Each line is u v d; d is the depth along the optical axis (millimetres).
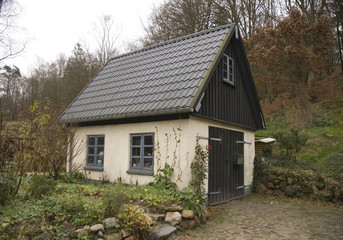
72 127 9797
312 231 6195
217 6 24125
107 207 5328
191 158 7707
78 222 4738
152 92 9117
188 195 6566
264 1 25234
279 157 12156
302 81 19734
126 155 9180
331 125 15578
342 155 11633
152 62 11273
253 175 11453
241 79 11219
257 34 19516
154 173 8273
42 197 5770
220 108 9281
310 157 13047
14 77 20734
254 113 12031
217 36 9992
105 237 4633
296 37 17312
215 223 6684
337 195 9391
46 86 28359
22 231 4289
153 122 8547
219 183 8938
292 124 17062
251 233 5992
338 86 20297
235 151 10227
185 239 5398
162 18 26156
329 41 17484
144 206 6090
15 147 7004
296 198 10039
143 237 5074
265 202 9445
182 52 10469
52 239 4238
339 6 22609
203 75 8250
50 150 8477
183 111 7359
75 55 32562
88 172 10383
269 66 19078
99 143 10336
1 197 5141
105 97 10930
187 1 24000
